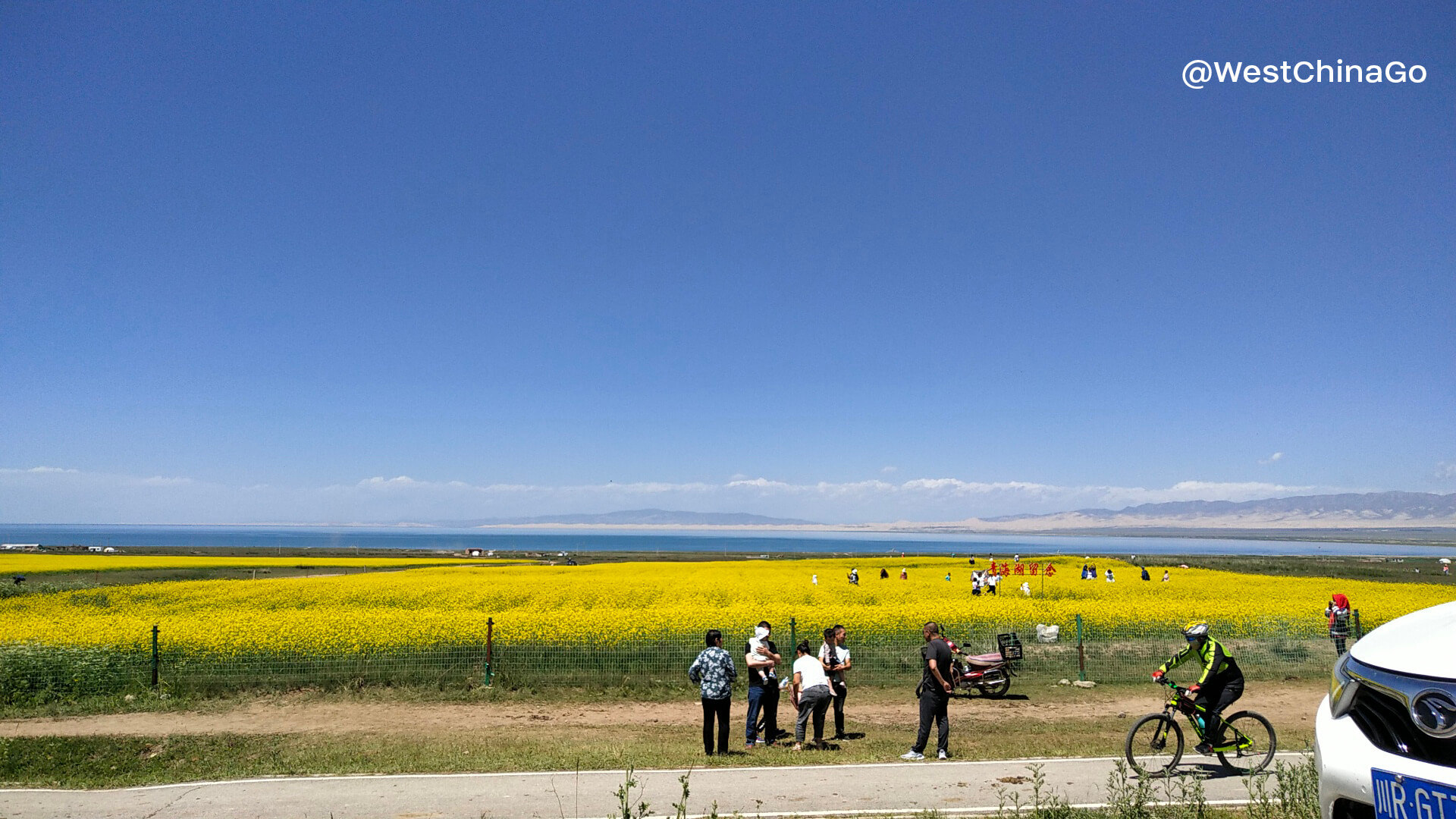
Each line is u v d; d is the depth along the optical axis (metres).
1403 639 3.50
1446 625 3.45
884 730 12.02
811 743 10.62
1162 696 14.78
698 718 13.02
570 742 10.87
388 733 11.43
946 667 9.38
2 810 7.26
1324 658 17.27
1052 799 7.15
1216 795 7.41
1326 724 3.62
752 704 10.50
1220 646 8.56
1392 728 3.25
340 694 14.40
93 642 15.02
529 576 42.00
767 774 8.41
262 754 9.98
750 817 6.78
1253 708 13.48
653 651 15.93
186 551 86.31
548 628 16.36
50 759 9.77
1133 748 8.43
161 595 28.28
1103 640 18.67
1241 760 8.77
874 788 7.79
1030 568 49.62
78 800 7.57
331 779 8.24
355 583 32.84
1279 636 18.59
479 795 7.59
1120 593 33.94
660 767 8.78
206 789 7.90
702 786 7.86
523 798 7.46
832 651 11.45
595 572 47.91
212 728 11.94
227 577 45.62
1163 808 6.82
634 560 85.69
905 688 15.44
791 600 28.34
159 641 15.17
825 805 7.19
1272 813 6.50
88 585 38.03
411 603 27.70
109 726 12.03
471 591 30.06
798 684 10.45
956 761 9.04
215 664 14.77
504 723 12.45
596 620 17.00
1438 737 3.03
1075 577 47.31
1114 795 7.18
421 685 15.02
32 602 26.62
